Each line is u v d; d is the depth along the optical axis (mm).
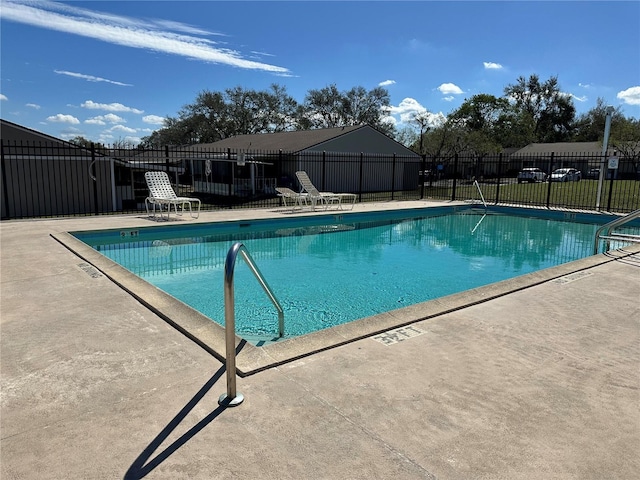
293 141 24969
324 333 3305
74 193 13789
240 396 2400
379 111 44938
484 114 46438
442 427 2164
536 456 1952
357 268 7281
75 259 5918
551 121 55969
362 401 2393
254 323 4602
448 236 10484
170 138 44281
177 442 2010
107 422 2166
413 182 27578
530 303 4211
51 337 3256
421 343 3215
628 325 3629
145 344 3133
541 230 11398
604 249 8484
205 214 11961
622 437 2105
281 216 11578
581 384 2631
